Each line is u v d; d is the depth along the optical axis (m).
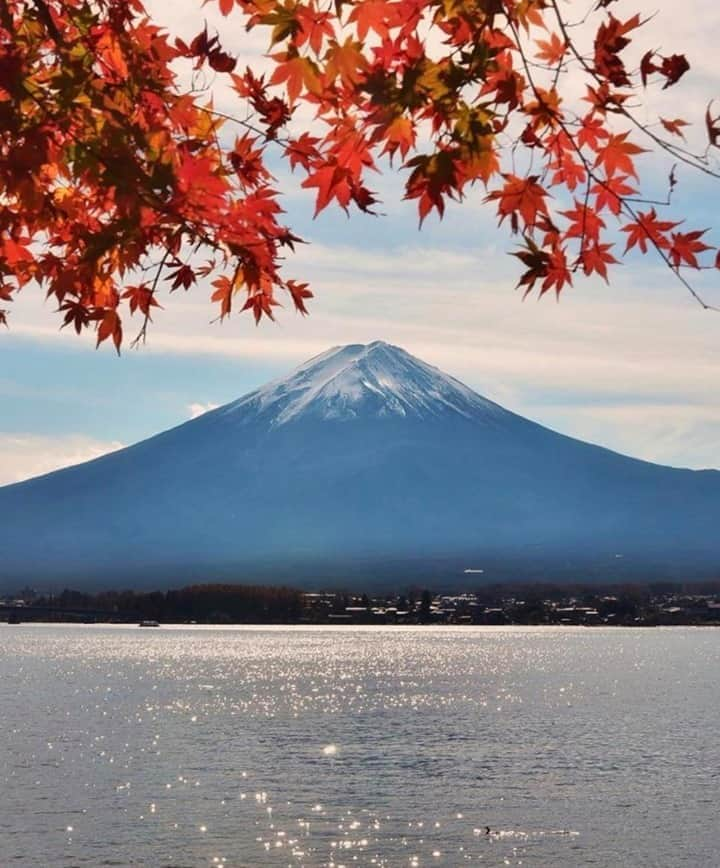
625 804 72.19
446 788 78.56
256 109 6.49
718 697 159.88
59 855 57.12
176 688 172.00
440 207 6.28
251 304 7.21
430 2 6.02
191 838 61.53
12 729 110.88
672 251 6.48
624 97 6.12
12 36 6.41
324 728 116.56
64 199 6.90
